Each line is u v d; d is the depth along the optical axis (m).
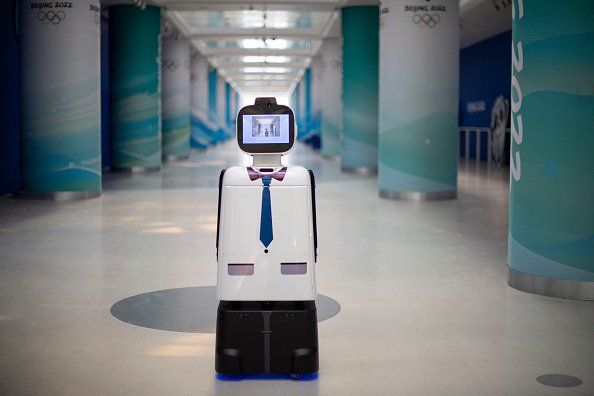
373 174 24.72
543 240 7.60
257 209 5.25
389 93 16.52
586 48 7.22
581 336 6.28
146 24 24.14
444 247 10.59
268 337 5.22
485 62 31.22
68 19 15.74
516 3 7.69
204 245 10.67
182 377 5.29
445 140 16.47
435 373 5.38
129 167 24.64
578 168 7.34
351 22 24.34
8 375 5.32
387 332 6.38
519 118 7.70
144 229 12.16
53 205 15.30
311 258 5.27
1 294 7.73
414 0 16.02
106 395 4.94
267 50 41.19
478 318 6.82
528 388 5.08
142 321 6.72
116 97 24.44
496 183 20.89
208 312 7.04
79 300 7.49
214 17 28.88
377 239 11.27
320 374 5.36
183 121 32.56
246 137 5.37
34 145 16.08
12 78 18.16
